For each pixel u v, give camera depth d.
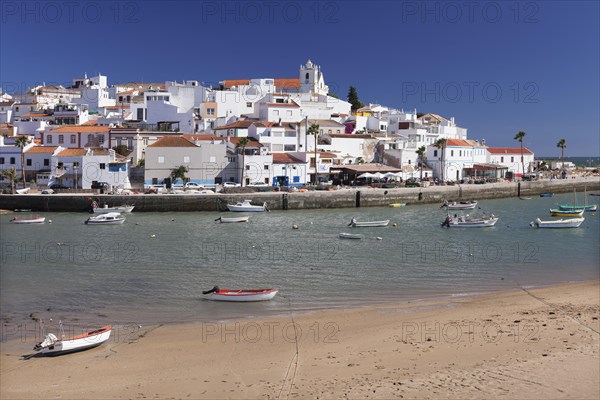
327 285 43.09
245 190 102.62
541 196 131.50
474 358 27.12
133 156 117.94
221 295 39.03
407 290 41.53
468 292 40.97
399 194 108.31
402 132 156.00
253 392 24.11
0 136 113.56
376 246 60.12
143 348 29.97
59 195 92.19
